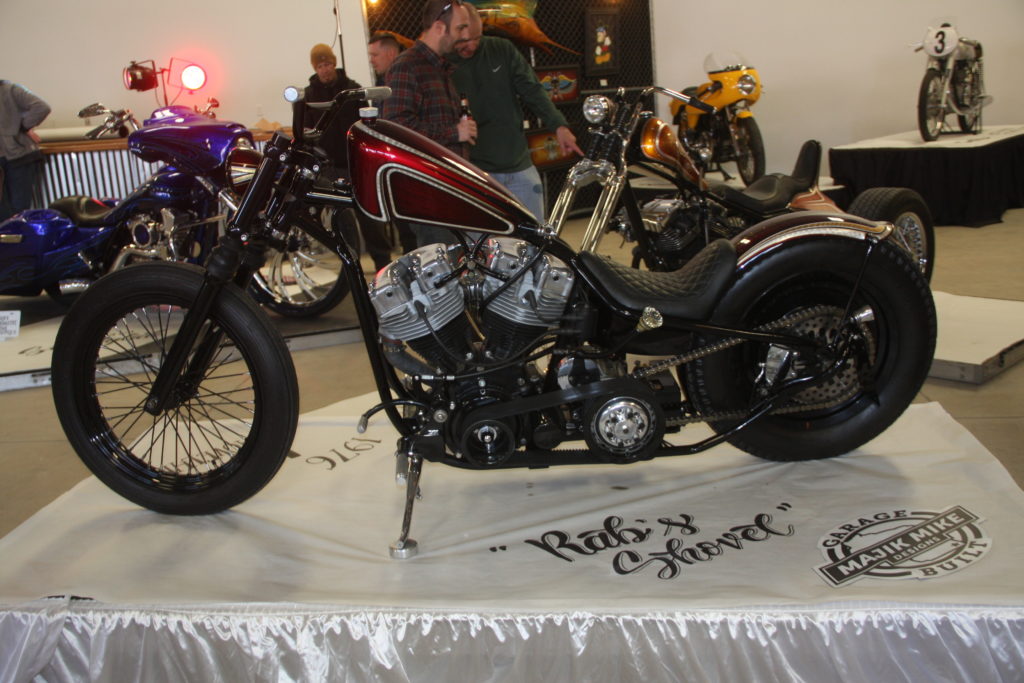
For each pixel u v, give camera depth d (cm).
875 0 743
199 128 381
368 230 405
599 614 157
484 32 638
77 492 227
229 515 211
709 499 205
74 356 206
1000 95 752
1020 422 250
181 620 164
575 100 711
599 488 215
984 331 321
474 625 158
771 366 209
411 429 200
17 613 167
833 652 154
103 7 660
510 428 189
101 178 623
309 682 161
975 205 576
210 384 337
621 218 333
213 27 672
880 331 217
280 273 423
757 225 210
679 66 778
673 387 206
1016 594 155
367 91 187
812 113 781
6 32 656
